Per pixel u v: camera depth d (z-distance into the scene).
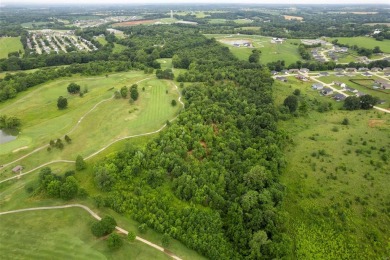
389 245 91.00
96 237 87.56
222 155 120.69
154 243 87.69
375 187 112.25
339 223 98.25
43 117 161.88
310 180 118.19
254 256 85.75
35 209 97.31
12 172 115.38
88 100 180.50
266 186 110.31
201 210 98.69
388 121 165.75
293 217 101.94
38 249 83.50
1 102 183.38
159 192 104.00
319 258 88.88
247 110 160.00
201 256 85.44
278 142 137.00
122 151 119.69
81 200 101.12
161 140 126.25
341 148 139.25
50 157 124.44
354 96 189.88
